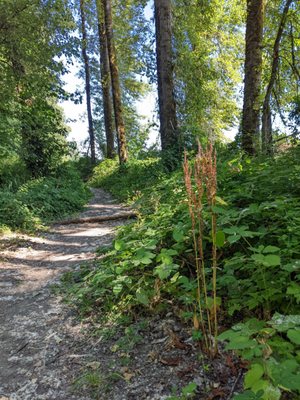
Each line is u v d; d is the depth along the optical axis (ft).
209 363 8.17
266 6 32.30
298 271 8.95
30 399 8.25
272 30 33.81
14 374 9.29
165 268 9.73
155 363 8.68
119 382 8.31
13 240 24.11
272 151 24.73
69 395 8.21
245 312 9.36
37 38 37.86
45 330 11.48
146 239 14.24
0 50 37.17
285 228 10.97
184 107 47.39
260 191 14.23
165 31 43.19
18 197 32.81
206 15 51.31
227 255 11.86
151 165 46.88
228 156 25.82
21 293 15.08
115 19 78.54
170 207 18.11
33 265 19.27
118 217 31.63
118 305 11.79
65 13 40.11
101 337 10.43
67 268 17.94
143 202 25.17
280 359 6.25
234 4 50.57
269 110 30.81
